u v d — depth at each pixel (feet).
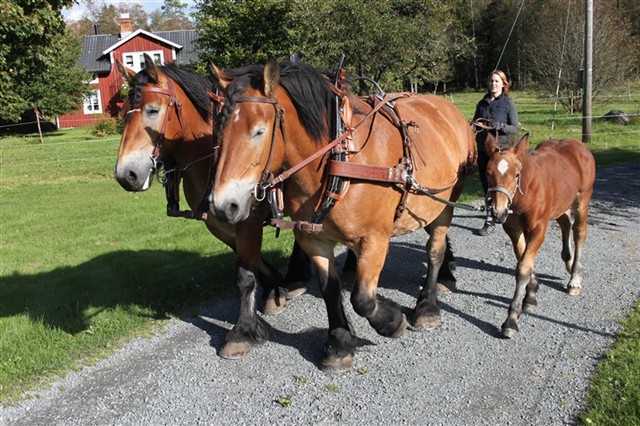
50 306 17.19
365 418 11.20
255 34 50.93
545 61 75.20
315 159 11.20
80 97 115.24
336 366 12.93
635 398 10.89
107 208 33.68
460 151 15.66
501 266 20.06
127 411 11.75
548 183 14.58
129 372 13.39
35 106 98.84
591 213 26.55
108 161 56.08
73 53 111.34
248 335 14.23
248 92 10.34
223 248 23.67
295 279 17.83
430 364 13.26
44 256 23.50
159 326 16.02
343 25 46.80
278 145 10.78
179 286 18.80
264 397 12.12
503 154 13.48
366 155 11.64
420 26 50.78
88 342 14.80
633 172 36.91
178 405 11.93
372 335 14.93
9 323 15.84
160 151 13.41
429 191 13.37
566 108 75.10
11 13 38.40
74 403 12.10
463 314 16.05
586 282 17.84
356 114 11.93
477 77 151.43
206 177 14.29
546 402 11.37
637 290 16.90
